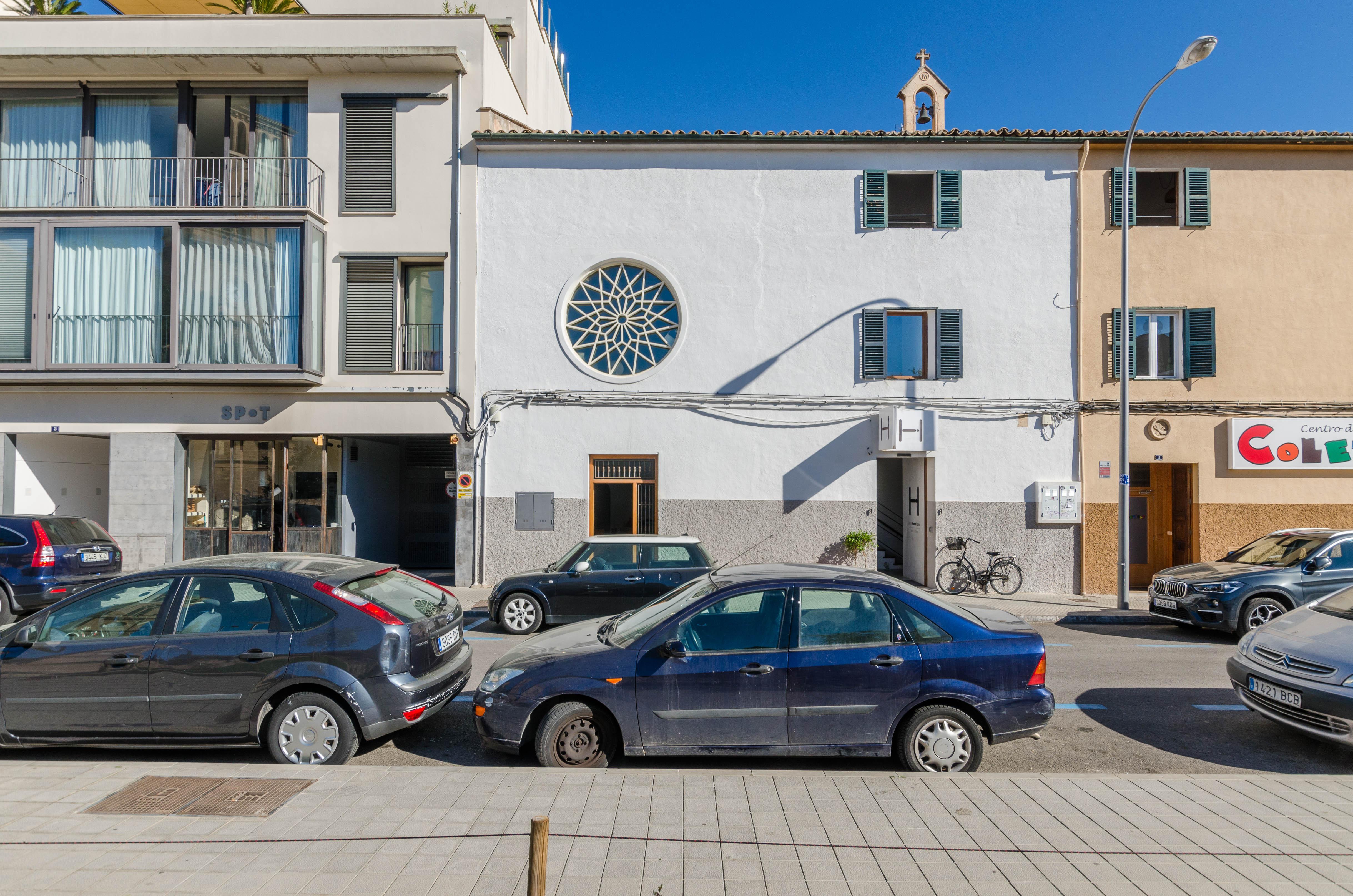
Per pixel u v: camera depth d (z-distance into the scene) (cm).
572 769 456
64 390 1363
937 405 1388
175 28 1400
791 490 1393
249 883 323
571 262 1412
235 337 1348
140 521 1375
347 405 1392
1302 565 980
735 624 509
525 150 1416
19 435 1390
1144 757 546
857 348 1405
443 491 1717
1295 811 404
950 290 1408
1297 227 1403
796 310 1408
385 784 430
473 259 1409
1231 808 407
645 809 395
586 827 373
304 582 531
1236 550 1315
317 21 1414
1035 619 1185
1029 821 387
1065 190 1409
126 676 504
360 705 503
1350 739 507
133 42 1400
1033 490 1389
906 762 489
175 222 1343
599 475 1409
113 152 1432
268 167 1434
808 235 1414
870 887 321
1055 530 1387
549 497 1388
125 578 533
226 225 1348
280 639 512
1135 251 1405
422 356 1427
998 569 1371
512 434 1396
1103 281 1402
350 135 1417
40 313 1332
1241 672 594
